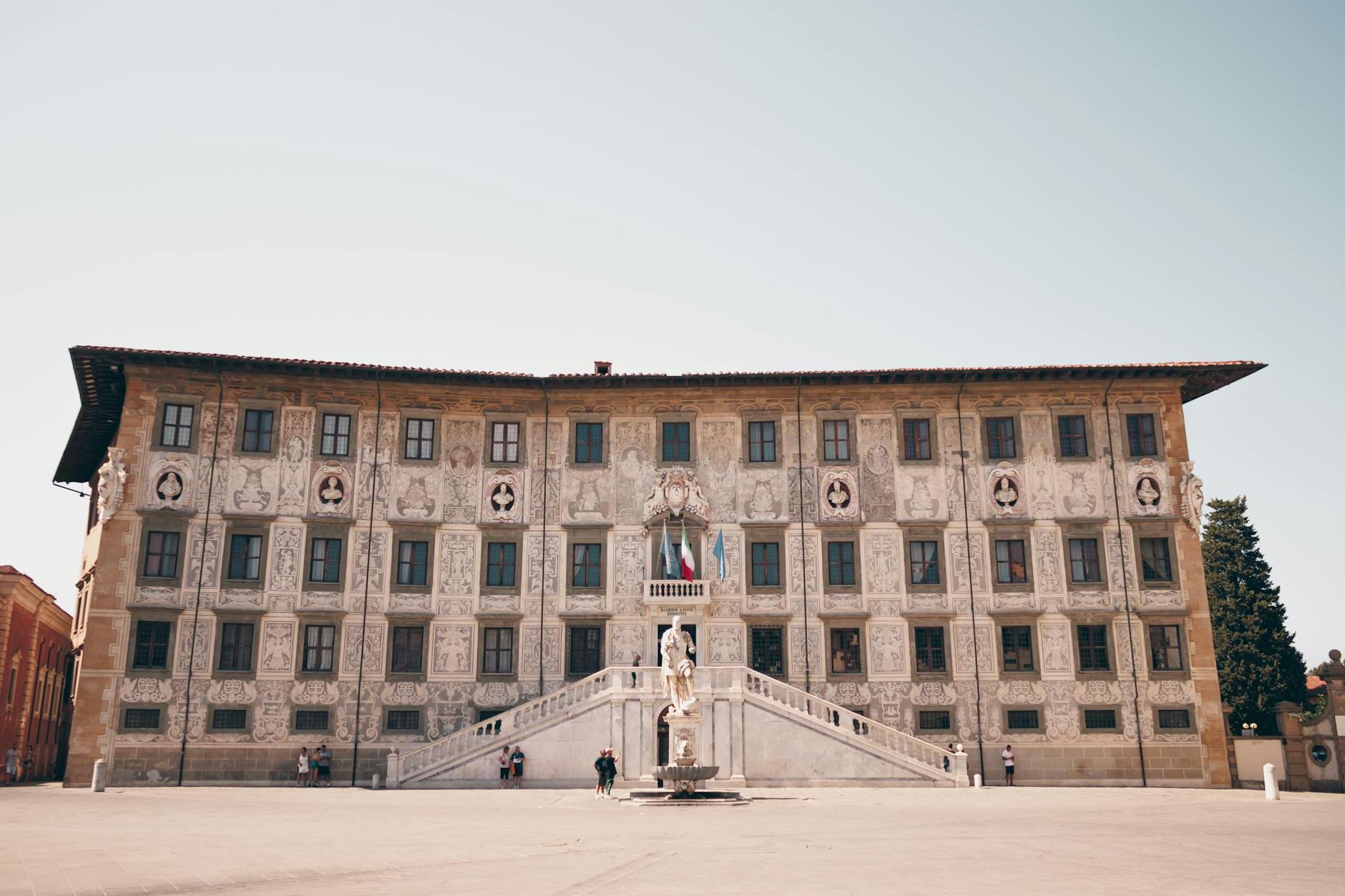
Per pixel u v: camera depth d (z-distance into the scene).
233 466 47.16
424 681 46.62
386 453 48.56
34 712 61.19
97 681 44.16
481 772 41.94
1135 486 48.84
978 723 46.56
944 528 48.62
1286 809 31.70
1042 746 46.28
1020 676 46.97
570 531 48.72
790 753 42.34
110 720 44.00
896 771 42.22
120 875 15.81
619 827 24.44
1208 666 46.94
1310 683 66.19
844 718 44.31
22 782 56.31
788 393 50.09
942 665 47.28
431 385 49.41
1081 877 15.87
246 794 37.81
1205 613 47.44
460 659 47.06
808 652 47.41
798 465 49.41
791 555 48.47
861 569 48.19
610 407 50.09
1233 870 16.84
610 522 48.81
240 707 45.06
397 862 17.58
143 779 43.75
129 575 45.22
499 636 47.62
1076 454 49.31
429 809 30.12
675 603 47.12
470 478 48.97
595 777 42.12
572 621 47.69
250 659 45.62
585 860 17.94
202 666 45.09
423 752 42.62
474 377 48.34
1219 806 33.25
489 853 18.89
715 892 14.08
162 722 44.34
